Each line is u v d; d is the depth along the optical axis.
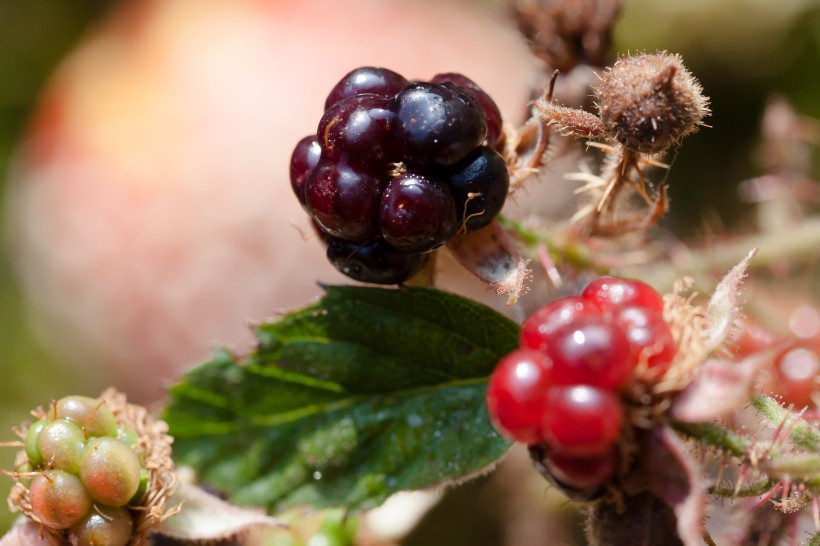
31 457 0.20
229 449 0.22
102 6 0.36
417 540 0.26
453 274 0.22
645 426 0.19
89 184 0.30
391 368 0.21
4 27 0.36
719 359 0.19
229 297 0.28
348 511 0.21
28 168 0.32
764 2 0.31
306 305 0.21
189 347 0.28
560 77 0.23
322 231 0.21
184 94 0.30
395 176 0.20
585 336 0.19
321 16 0.31
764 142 0.26
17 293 0.32
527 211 0.25
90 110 0.31
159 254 0.28
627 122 0.20
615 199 0.22
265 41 0.30
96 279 0.29
